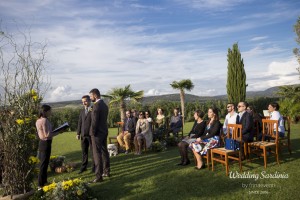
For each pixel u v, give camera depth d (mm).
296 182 4887
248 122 6484
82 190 4414
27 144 4816
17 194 4648
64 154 9859
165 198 4539
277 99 21703
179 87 21000
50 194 4383
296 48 18266
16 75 4809
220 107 23922
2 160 4715
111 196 4797
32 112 5020
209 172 5812
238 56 16516
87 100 6559
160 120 10789
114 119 21812
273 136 6617
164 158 7637
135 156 8320
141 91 17672
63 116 20969
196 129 6828
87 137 6492
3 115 4699
